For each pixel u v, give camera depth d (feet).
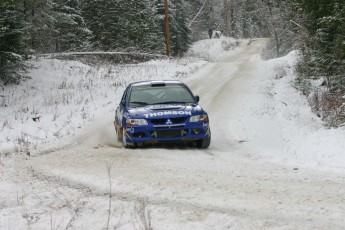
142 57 124.88
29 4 78.74
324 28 51.78
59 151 32.19
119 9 124.47
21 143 35.91
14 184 20.86
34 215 15.98
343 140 31.22
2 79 67.36
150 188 19.12
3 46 62.39
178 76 89.45
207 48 224.33
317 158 29.09
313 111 48.80
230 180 20.48
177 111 32.91
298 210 15.34
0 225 15.02
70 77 77.92
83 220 15.15
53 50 106.11
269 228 13.66
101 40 124.67
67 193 18.89
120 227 14.32
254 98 61.05
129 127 32.37
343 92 50.24
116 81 78.84
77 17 106.11
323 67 54.24
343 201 16.24
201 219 14.71
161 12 177.47
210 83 78.69
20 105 57.41
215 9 307.17
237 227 13.88
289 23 106.01
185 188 18.95
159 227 14.06
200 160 26.86
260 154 30.63
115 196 18.12
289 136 38.73
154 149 31.22
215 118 49.26
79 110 54.44
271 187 18.86
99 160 27.04
